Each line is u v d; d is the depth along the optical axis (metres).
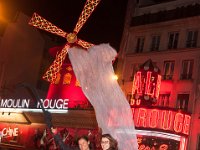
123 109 3.77
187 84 26.88
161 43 29.55
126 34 31.78
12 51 37.78
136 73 26.94
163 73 28.48
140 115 25.31
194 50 27.19
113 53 3.92
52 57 42.03
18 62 38.25
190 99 26.34
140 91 26.31
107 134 3.56
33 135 32.06
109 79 3.86
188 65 27.36
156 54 29.31
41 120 31.58
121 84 30.50
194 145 25.17
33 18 29.28
